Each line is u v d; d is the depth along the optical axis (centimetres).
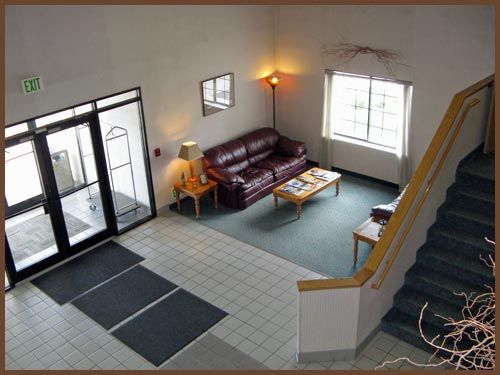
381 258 607
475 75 862
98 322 719
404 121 961
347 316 605
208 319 714
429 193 651
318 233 896
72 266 838
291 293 757
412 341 640
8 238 789
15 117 732
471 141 715
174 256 852
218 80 1012
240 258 840
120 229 921
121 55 834
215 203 988
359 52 981
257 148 1077
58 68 761
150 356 657
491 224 656
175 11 893
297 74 1095
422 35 894
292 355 649
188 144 944
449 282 652
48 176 799
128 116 891
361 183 1062
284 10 1058
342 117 1081
